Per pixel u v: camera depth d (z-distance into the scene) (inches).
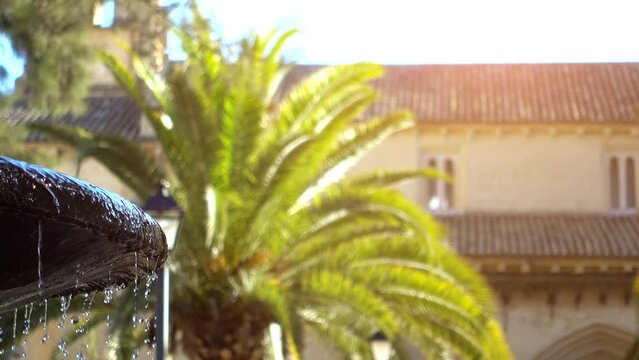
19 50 764.6
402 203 799.1
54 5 760.3
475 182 1631.4
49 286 189.9
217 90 765.9
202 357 814.5
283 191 779.4
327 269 808.9
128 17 766.5
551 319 1503.4
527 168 1630.2
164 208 534.0
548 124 1615.4
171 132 781.9
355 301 772.0
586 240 1526.8
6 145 846.5
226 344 811.4
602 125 1611.7
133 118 1502.2
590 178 1619.1
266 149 771.4
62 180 165.6
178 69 759.7
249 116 764.0
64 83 797.9
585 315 1501.0
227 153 773.3
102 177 1496.1
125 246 183.5
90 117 1491.1
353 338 867.4
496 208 1625.2
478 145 1635.1
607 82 1700.3
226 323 810.8
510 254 1492.4
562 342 1502.2
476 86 1694.1
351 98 804.6
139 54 787.4
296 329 760.3
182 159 780.0
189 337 815.7
